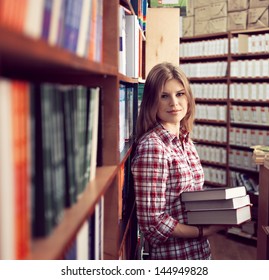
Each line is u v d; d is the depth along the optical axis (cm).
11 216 56
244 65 464
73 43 88
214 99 503
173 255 174
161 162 166
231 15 502
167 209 174
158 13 298
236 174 474
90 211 89
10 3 54
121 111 178
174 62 298
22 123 60
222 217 169
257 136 461
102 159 138
